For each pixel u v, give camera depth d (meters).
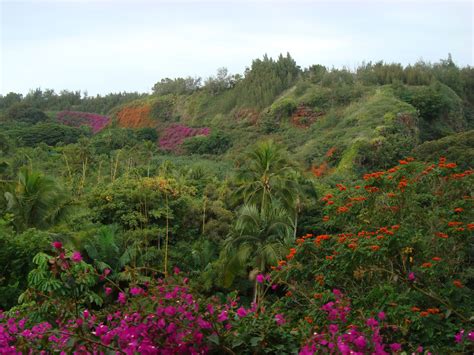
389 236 6.11
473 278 7.55
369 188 8.61
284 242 17.11
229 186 29.36
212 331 3.57
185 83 96.94
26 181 18.00
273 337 3.91
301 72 83.25
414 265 6.68
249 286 19.56
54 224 18.77
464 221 7.55
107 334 3.42
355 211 8.77
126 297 3.93
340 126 54.09
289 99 66.19
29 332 3.70
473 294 5.89
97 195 23.86
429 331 4.81
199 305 3.68
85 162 35.84
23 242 15.53
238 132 67.94
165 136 78.19
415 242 6.36
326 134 52.06
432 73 69.31
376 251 6.03
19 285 15.27
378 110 51.81
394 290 5.58
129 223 22.25
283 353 3.80
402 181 8.30
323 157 44.81
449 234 7.11
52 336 3.60
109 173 38.03
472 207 7.68
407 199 8.41
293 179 22.78
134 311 3.59
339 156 43.19
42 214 18.05
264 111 70.81
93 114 104.69
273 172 22.16
